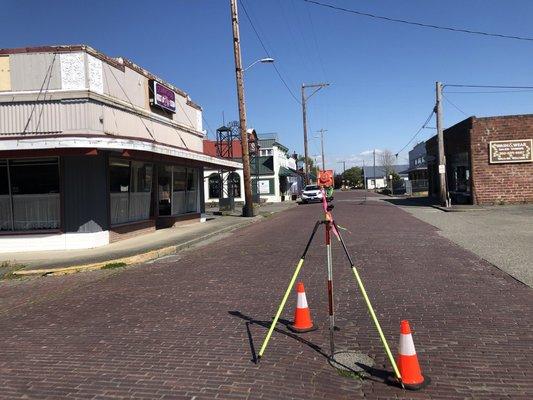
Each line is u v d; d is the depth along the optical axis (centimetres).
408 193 5503
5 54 1466
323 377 489
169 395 454
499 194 2814
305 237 1576
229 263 1157
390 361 518
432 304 731
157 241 1576
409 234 1558
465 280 881
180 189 2209
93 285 995
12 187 1501
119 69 1666
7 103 1462
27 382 497
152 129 1931
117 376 503
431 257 1120
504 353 535
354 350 559
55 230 1478
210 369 513
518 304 720
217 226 2064
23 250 1478
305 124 5600
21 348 606
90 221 1480
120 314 747
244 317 702
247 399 442
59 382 494
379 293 804
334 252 1233
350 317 681
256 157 4778
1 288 1038
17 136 1393
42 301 877
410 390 456
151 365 530
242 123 2580
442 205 2866
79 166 1478
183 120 2284
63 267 1184
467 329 615
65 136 1328
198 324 675
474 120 2827
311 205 3966
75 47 1456
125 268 1195
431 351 547
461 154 3103
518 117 2784
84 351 584
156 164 1962
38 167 1490
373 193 7388
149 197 1880
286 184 5941
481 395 442
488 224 1773
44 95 1455
